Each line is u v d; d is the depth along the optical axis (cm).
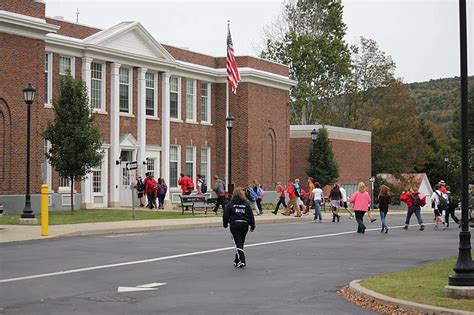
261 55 8238
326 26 8175
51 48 4334
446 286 1338
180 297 1412
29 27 3969
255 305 1319
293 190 4353
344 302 1354
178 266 1917
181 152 5469
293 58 7969
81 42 4506
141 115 5044
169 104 5334
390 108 8938
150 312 1247
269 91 5994
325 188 6406
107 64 4781
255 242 2644
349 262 2034
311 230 3306
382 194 3259
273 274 1770
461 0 1418
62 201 4319
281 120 6141
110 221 3366
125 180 4884
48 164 4212
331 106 8969
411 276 1625
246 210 1911
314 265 1962
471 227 3247
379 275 1692
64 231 2762
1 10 3853
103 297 1412
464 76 1420
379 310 1264
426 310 1203
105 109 4762
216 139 5816
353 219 4434
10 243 2448
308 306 1309
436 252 2327
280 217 4191
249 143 5712
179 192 5397
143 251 2264
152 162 5212
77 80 3947
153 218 3644
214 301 1364
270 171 5997
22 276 1698
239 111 5716
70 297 1411
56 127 3797
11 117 3900
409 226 3822
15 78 3922
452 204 3628
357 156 7219
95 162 3828
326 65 8169
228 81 4922
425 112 15262
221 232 3033
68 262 1970
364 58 9138
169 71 5316
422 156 9038
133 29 4928
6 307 1296
